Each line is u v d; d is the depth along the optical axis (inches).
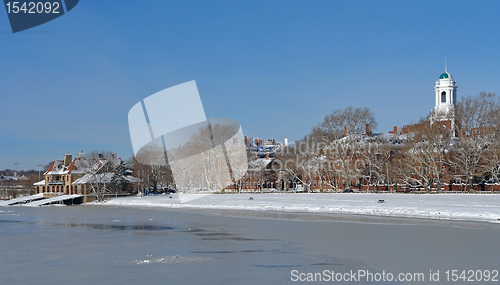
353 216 2277.3
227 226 1921.8
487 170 3873.0
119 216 2733.8
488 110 4013.3
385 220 2017.7
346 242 1362.0
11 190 7746.1
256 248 1273.4
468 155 3966.5
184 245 1353.3
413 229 1649.9
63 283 870.4
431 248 1222.9
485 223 1822.1
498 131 3932.1
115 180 5408.5
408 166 4131.4
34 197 5920.3
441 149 4141.2
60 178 6003.9
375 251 1189.7
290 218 2241.6
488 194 3408.0
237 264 1031.0
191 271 957.2
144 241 1461.6
